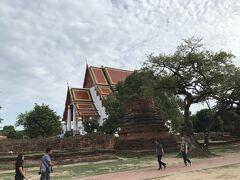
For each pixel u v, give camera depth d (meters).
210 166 22.19
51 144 44.56
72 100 79.12
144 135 36.03
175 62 33.34
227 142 48.25
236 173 18.44
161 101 49.78
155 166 24.00
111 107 54.84
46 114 62.59
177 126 53.94
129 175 19.48
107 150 33.44
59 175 20.95
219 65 32.91
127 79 53.97
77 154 30.22
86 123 64.31
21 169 13.97
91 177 19.44
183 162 25.95
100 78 82.94
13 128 71.25
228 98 36.56
